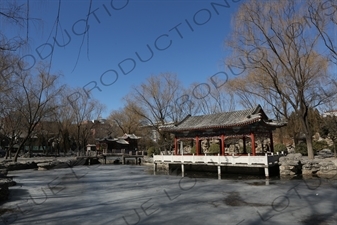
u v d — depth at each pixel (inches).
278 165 864.3
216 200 485.7
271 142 976.3
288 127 1316.4
